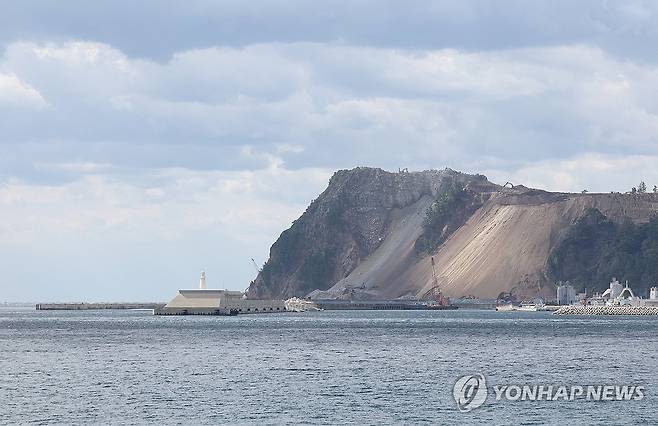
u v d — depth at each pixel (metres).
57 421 111.12
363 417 113.75
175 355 193.38
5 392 133.88
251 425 108.81
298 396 129.38
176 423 110.00
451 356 190.50
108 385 141.25
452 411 118.00
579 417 114.56
